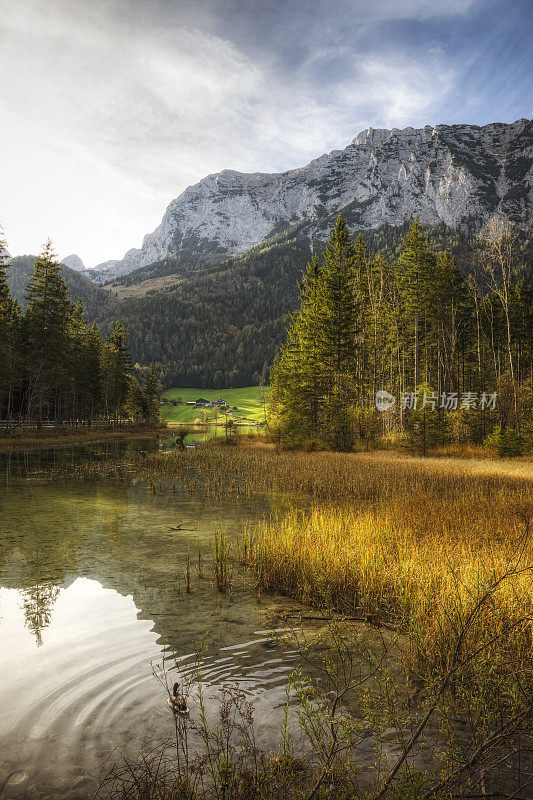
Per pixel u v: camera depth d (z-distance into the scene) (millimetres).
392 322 49344
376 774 3127
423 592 5961
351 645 5305
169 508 13992
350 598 6770
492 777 3088
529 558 6547
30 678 4449
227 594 7094
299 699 4133
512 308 57531
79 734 3590
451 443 36312
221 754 3326
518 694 3182
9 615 6066
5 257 37188
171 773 3127
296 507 14086
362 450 35625
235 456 29984
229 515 12961
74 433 52125
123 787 2893
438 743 3455
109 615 6121
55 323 48062
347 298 38312
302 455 31219
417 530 9344
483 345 58969
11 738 3537
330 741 3287
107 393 68875
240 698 4141
